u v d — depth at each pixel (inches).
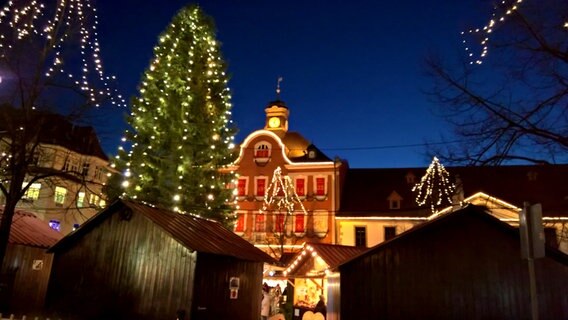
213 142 1277.1
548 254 621.3
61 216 1617.9
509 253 644.1
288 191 1931.6
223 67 1360.7
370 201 1909.4
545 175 1777.8
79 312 750.5
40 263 905.5
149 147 1184.8
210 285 720.3
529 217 297.1
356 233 1813.5
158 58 1286.9
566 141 419.5
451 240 680.4
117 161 1163.3
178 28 1323.8
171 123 1198.3
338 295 828.0
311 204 1903.3
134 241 751.1
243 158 2023.9
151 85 1248.8
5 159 693.3
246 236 1911.9
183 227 772.0
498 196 1715.1
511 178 1795.0
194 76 1286.9
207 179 1247.5
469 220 677.9
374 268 711.1
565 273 619.5
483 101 448.8
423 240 695.1
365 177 2033.7
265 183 1978.3
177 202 1147.3
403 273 693.9
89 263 772.0
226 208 1256.8
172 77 1243.2
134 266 738.8
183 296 687.1
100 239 778.8
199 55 1309.1
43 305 778.2
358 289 711.1
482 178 487.2
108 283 747.4
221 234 870.4
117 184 1133.7
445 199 1680.6
